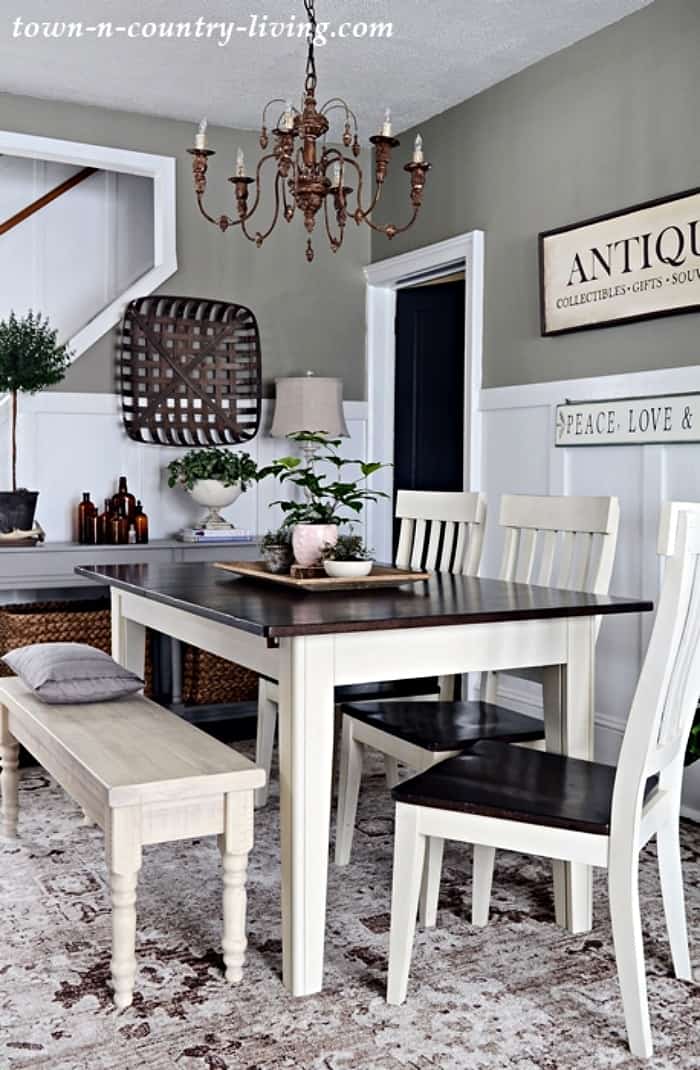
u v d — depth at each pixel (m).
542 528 3.07
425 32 3.87
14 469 4.32
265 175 5.09
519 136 4.30
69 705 2.82
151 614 3.08
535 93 4.20
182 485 4.95
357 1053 1.96
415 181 2.93
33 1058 1.94
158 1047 1.98
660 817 2.13
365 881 2.83
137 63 4.16
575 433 3.98
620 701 3.78
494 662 2.40
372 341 5.39
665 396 3.55
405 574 2.88
